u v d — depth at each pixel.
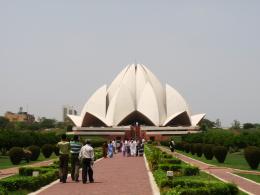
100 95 98.31
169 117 98.56
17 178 16.84
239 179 22.12
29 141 50.12
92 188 17.80
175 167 23.97
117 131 95.25
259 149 29.14
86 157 19.92
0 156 49.72
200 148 46.09
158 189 17.06
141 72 102.81
